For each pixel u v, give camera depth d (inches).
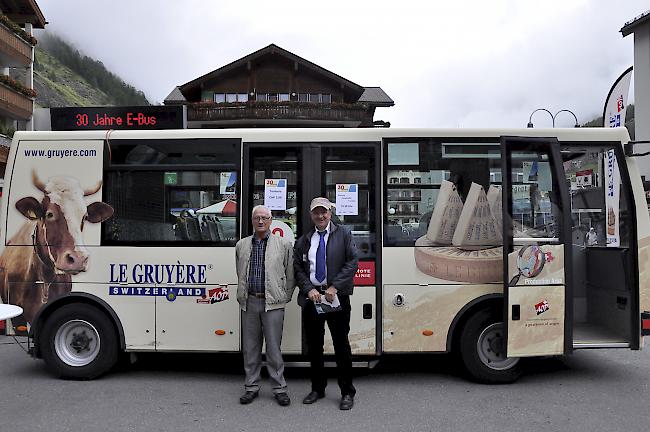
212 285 229.8
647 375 243.6
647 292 226.5
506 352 218.1
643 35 881.5
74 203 236.8
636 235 227.3
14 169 239.9
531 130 230.8
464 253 225.9
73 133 239.1
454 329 228.5
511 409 198.8
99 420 189.2
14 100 902.4
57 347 237.1
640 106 887.7
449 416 191.8
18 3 1027.3
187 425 184.4
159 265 231.6
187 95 1267.2
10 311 171.3
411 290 225.8
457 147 229.5
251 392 207.5
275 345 205.2
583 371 250.7
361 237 227.5
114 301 233.5
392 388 225.5
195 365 263.7
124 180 236.2
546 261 221.5
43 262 236.4
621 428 180.1
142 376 244.7
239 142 233.3
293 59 1221.7
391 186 228.8
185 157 235.1
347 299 201.0
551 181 224.8
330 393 218.5
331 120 1153.4
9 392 221.0
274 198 230.8
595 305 259.9
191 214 233.3
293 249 207.6
